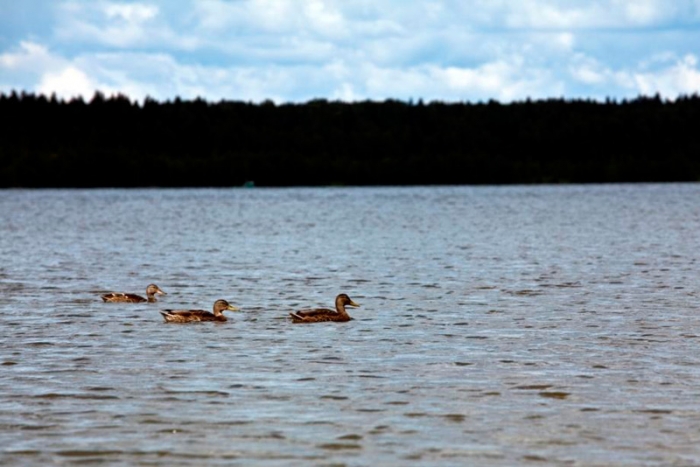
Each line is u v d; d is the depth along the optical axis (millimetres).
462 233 116562
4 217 166000
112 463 28406
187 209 198500
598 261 79375
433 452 29156
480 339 44656
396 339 44719
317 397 34562
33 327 48344
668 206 189625
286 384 36312
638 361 39938
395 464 28266
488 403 33812
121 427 31422
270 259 83750
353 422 31812
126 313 52812
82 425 31625
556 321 49469
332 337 45250
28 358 40906
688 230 118438
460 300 57062
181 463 28406
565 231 118562
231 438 30391
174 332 46750
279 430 31062
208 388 35812
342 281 66750
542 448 29469
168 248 97125
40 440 30266
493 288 62281
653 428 31141
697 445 29609
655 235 110250
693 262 78000
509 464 28234
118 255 89188
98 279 69438
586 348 42531
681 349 42219
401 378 37156
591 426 31344
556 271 71938
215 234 119125
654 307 53875
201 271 74125
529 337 45094
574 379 36938
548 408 33219
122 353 41812
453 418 32188
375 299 57781
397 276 69500
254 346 43188
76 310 54000
